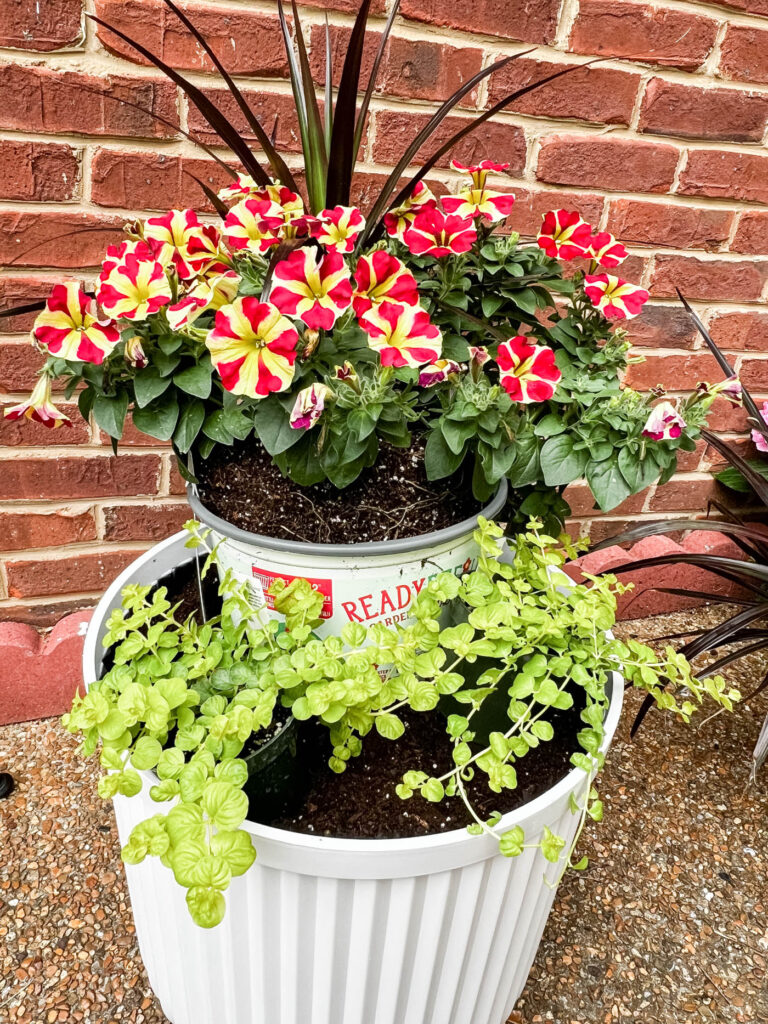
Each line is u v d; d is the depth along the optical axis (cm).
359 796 81
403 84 123
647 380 166
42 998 102
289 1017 82
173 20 110
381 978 77
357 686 70
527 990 107
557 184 139
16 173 113
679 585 185
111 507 140
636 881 124
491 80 126
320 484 89
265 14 113
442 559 87
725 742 152
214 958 78
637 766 145
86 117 112
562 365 101
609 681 89
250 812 77
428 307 97
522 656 88
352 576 81
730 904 121
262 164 123
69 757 137
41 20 105
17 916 111
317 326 73
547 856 68
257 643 79
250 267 91
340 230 81
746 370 172
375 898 69
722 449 130
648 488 177
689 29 131
